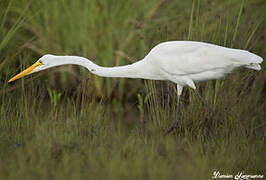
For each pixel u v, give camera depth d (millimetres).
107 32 15703
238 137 11102
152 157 9492
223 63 10711
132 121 14023
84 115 11797
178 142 10906
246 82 12188
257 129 12195
